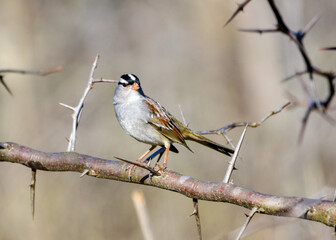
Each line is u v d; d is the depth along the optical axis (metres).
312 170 11.02
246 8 17.19
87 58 16.84
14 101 15.47
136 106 7.73
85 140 14.95
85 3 17.83
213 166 14.20
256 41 16.94
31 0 16.97
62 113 15.51
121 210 13.40
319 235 6.64
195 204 4.41
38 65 16.55
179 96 16.27
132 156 14.59
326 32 15.36
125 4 17.88
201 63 17.34
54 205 12.80
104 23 17.56
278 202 3.85
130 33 17.50
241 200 4.06
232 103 16.89
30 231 12.21
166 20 17.83
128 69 16.75
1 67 16.14
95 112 15.46
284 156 12.67
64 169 5.13
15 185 12.81
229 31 17.64
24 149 5.16
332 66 14.80
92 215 13.11
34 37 16.91
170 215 13.27
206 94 16.62
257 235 11.45
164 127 7.59
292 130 12.27
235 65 17.31
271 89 16.50
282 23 5.79
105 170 5.06
